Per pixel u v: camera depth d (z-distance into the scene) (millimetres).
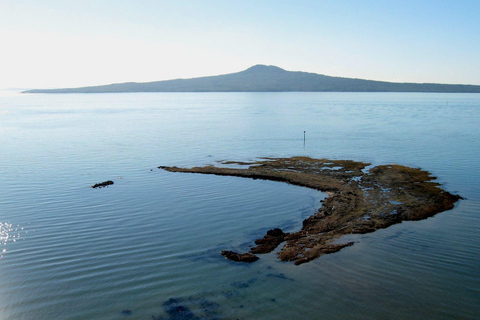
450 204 33625
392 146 69000
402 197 35969
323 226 28781
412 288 20391
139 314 18594
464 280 21094
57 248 25547
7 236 27516
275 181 43750
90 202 35688
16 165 52781
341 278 21391
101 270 22641
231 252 24531
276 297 19750
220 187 41188
